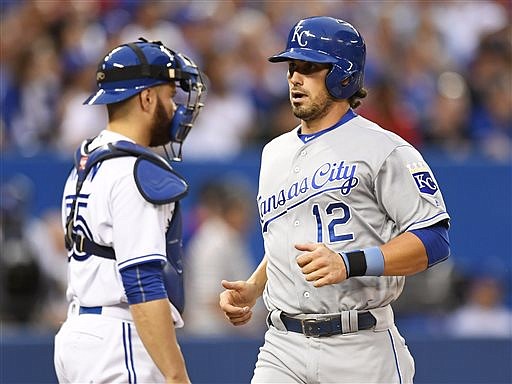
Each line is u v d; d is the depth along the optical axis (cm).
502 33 4381
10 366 2795
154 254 1644
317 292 1678
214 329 3042
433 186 1655
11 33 4025
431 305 3303
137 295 1638
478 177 3412
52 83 3778
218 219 3103
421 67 4203
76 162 1761
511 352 2959
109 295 1680
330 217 1678
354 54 1692
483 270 3397
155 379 1688
